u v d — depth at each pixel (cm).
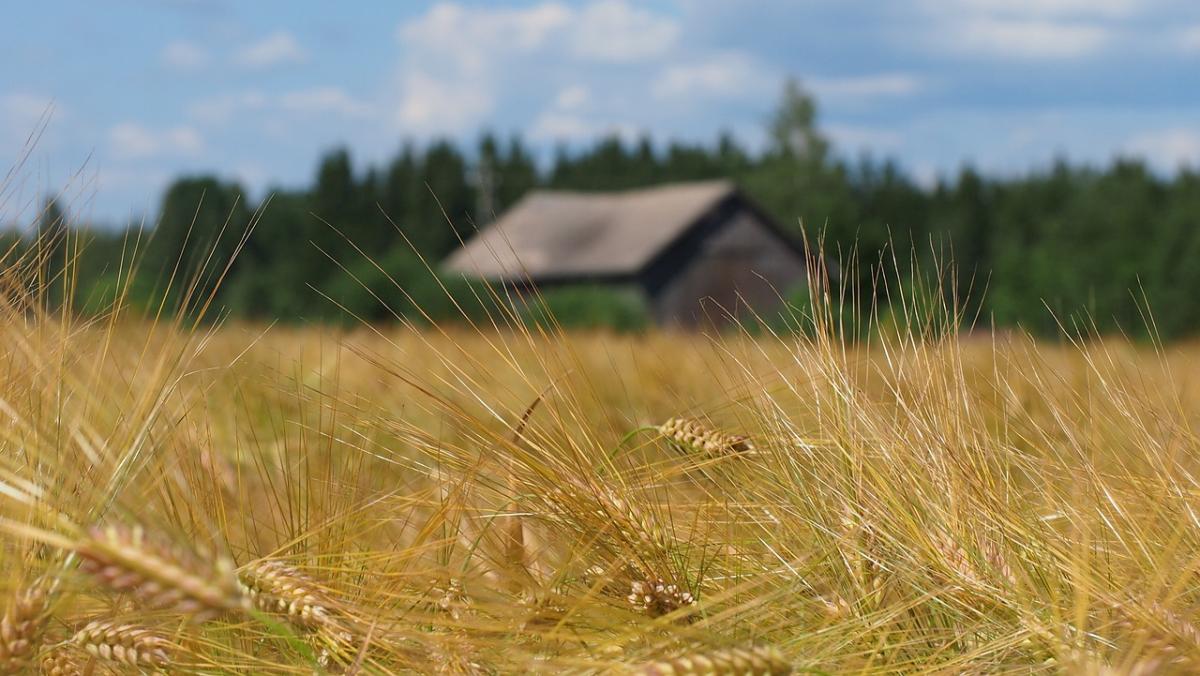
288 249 4403
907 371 140
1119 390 140
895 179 5597
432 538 128
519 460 125
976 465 133
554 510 125
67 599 101
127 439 109
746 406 146
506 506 128
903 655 119
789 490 135
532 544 129
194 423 134
